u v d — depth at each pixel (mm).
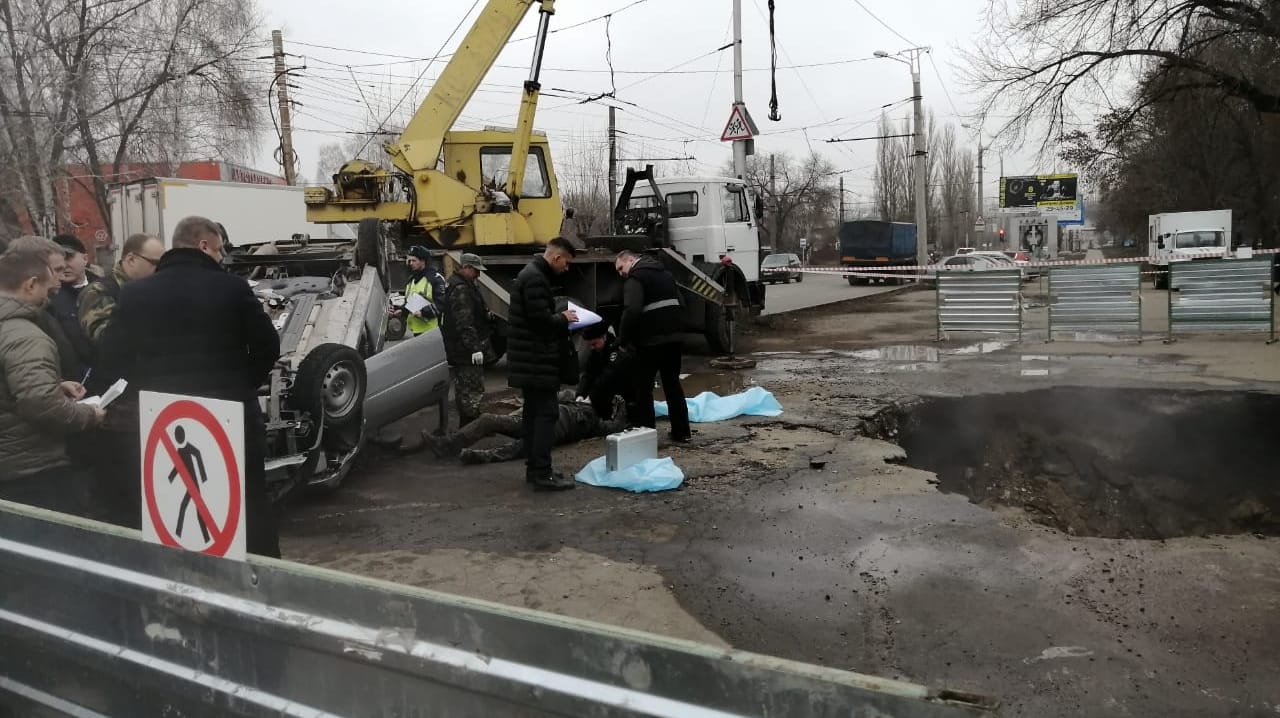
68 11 19859
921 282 35000
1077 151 18922
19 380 3473
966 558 4539
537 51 11500
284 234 18984
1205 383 9219
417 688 1827
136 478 3836
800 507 5434
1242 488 7449
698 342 14758
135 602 2342
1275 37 15250
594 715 1592
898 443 8305
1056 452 8227
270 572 2047
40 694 2660
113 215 18938
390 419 6379
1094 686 3205
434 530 5098
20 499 3660
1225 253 24969
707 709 1490
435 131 11250
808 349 13898
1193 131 18766
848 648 3547
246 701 2113
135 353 3627
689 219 13742
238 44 23422
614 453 5988
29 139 18344
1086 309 13047
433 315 8453
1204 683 3211
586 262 11078
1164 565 4402
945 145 76500
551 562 4555
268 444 4984
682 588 4191
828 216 84125
